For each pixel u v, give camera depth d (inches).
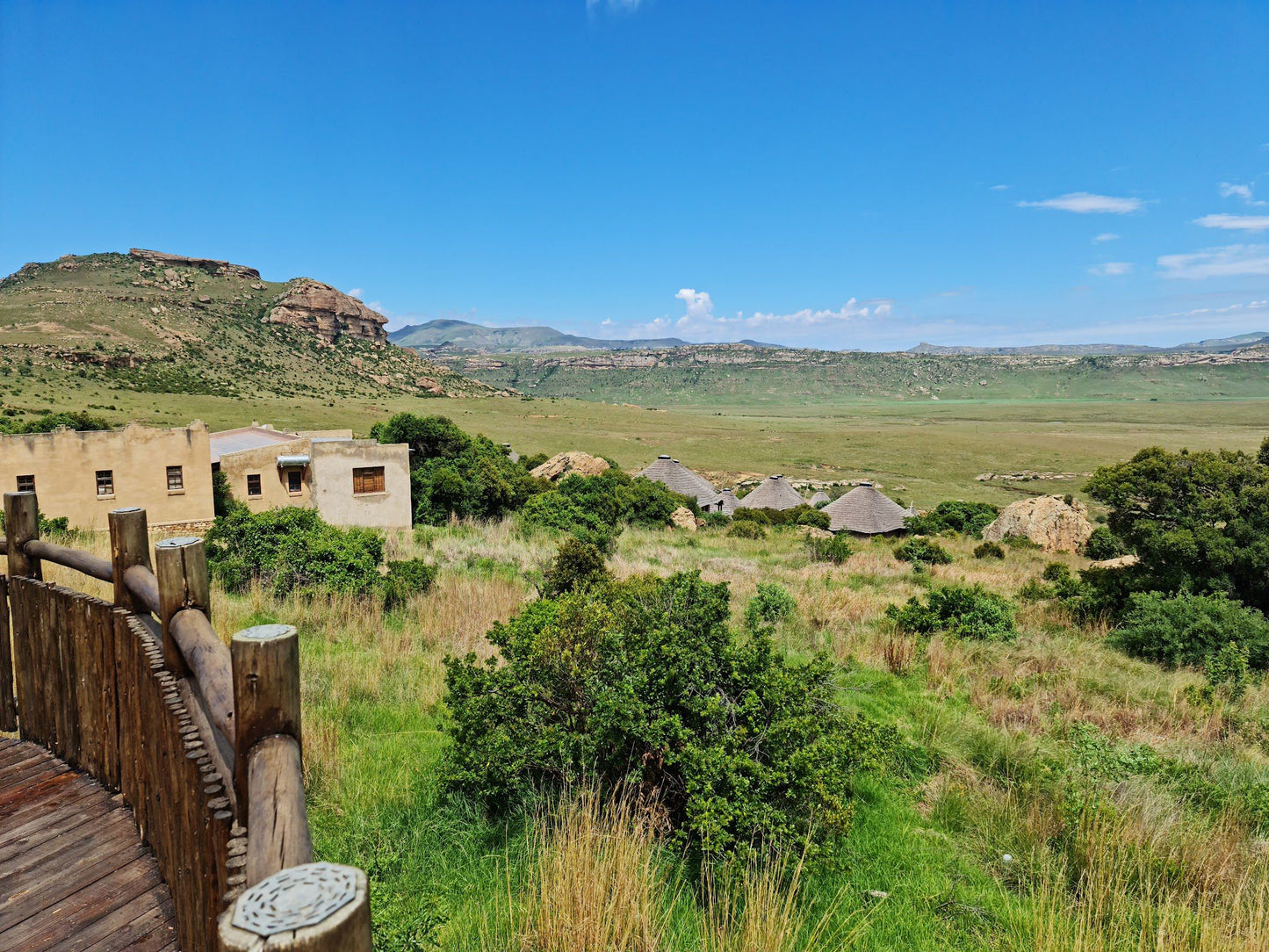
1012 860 194.1
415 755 228.4
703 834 169.5
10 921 88.4
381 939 126.5
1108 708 340.5
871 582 746.8
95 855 101.8
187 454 940.6
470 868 169.5
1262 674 418.0
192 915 72.4
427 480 1167.0
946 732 285.7
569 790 191.2
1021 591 657.0
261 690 53.4
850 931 156.7
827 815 175.8
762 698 196.5
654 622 212.2
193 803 70.1
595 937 129.6
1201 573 561.0
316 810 190.9
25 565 141.3
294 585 458.9
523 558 711.7
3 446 825.5
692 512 1540.4
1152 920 159.3
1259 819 224.8
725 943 138.8
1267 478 554.3
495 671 217.3
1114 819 201.5
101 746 118.5
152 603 90.8
